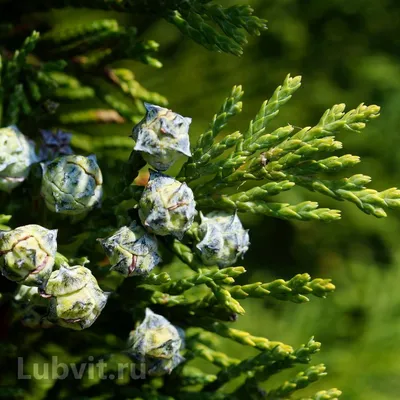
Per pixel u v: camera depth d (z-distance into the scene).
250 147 0.30
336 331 0.41
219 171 0.30
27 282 0.28
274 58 0.46
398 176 0.48
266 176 0.30
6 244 0.28
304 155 0.29
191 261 0.30
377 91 0.49
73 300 0.28
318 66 0.48
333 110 0.29
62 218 0.31
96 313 0.28
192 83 0.42
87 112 0.34
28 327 0.31
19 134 0.30
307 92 0.47
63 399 0.31
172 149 0.29
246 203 0.30
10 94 0.32
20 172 0.30
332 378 0.39
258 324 0.41
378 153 0.48
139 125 0.29
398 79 0.49
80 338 0.32
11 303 0.30
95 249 0.30
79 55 0.33
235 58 0.43
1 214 0.30
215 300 0.30
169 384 0.31
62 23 0.39
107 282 0.32
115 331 0.31
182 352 0.31
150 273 0.29
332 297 0.42
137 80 0.41
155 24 0.41
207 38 0.31
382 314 0.41
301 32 0.46
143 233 0.29
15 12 0.33
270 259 0.48
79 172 0.29
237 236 0.29
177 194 0.28
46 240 0.28
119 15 0.39
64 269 0.28
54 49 0.33
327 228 0.48
